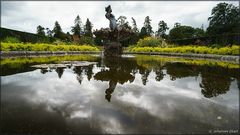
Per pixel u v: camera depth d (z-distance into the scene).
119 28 15.88
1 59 10.57
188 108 2.88
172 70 7.11
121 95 3.56
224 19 32.34
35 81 4.77
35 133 2.09
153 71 6.83
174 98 3.41
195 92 3.84
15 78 5.11
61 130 2.16
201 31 43.12
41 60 10.58
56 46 19.36
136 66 8.34
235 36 13.54
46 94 3.57
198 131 2.17
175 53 17.41
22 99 3.23
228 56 11.29
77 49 22.92
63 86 4.26
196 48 15.87
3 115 2.54
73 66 8.01
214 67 7.93
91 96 3.47
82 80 5.00
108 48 16.06
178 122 2.39
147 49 21.84
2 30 15.33
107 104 3.03
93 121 2.39
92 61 10.67
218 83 4.71
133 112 2.71
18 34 17.42
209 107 2.94
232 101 3.25
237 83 4.68
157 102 3.16
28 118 2.45
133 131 2.15
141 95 3.58
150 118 2.50
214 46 15.01
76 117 2.50
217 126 2.29
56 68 7.27
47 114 2.58
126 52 25.08
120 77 5.53
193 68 7.63
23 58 11.70
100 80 5.04
